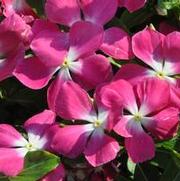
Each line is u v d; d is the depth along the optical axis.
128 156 0.24
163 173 0.24
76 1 0.25
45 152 0.23
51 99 0.24
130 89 0.23
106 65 0.24
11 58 0.24
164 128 0.23
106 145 0.23
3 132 0.23
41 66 0.24
